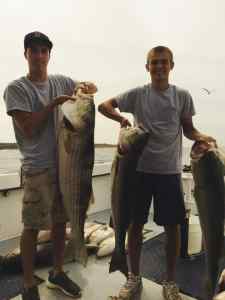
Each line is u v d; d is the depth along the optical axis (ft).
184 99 6.39
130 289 6.61
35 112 5.74
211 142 4.96
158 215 6.44
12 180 9.70
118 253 5.70
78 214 5.35
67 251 6.21
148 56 6.32
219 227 4.70
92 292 6.91
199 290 7.16
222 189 4.68
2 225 9.78
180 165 6.44
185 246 8.88
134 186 5.62
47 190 6.01
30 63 5.87
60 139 5.33
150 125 6.18
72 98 5.23
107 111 6.26
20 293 6.87
